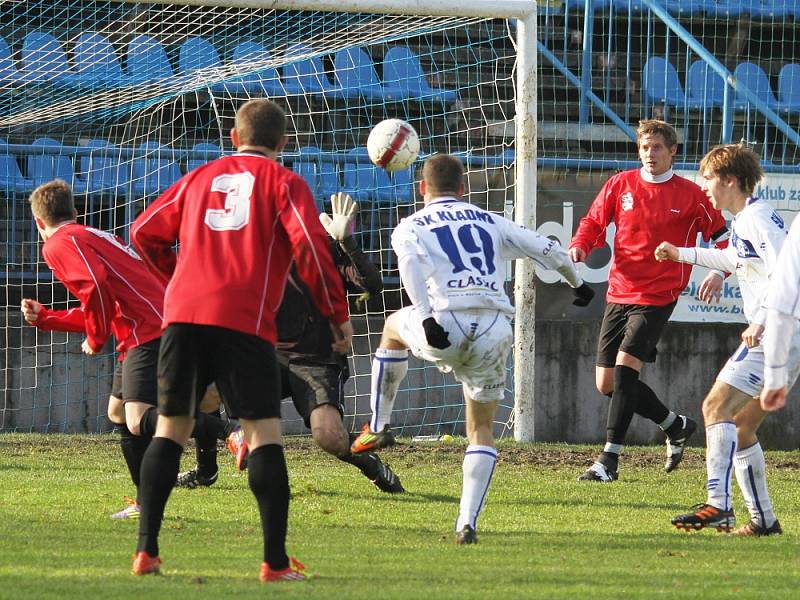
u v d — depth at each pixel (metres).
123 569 15.67
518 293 36.66
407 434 40.31
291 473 29.61
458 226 19.62
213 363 15.23
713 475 20.97
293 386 24.97
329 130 50.81
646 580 15.73
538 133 52.09
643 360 30.12
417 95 51.72
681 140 53.22
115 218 42.81
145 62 47.31
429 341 18.91
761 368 20.56
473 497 19.69
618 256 30.50
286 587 14.16
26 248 42.59
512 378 41.19
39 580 14.50
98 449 33.75
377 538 19.97
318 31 47.16
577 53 55.16
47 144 46.38
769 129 53.94
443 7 36.50
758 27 57.06
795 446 41.50
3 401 38.78
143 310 21.70
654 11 51.12
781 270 17.05
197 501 24.48
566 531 21.44
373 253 43.62
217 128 48.38
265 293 15.13
